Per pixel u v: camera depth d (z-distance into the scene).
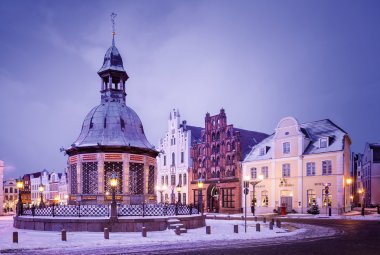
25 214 32.09
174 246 20.09
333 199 52.47
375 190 83.81
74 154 35.81
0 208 70.62
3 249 18.94
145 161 36.38
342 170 51.84
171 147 77.31
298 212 55.81
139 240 22.28
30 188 124.19
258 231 28.64
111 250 18.69
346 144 56.16
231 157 65.69
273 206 58.91
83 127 38.09
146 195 35.97
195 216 31.38
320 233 26.98
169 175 77.00
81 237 23.95
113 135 36.00
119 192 34.56
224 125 67.12
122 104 38.91
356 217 45.56
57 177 112.88
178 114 77.12
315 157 54.88
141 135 38.19
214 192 69.12
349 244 20.66
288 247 19.52
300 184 56.00
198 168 71.38
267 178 60.19
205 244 20.95
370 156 85.50
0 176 71.31
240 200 63.19
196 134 77.00
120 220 27.44
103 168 34.31
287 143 58.38
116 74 39.03
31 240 22.41
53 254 17.56
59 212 29.86
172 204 33.56
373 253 17.44
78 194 34.34
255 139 72.00
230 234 26.27
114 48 39.94
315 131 58.88
